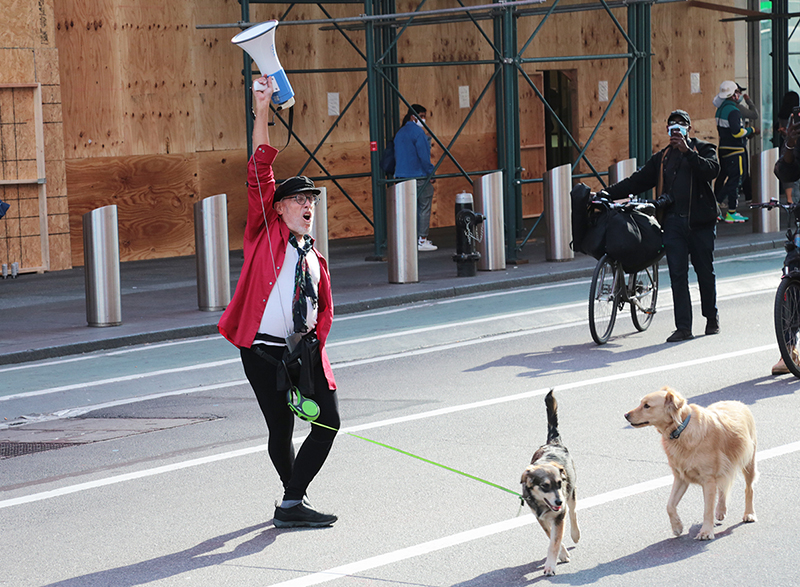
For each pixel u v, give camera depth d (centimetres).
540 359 1276
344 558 664
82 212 2369
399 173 2317
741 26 3453
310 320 727
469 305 1691
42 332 1502
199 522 748
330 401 731
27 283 2075
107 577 650
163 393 1184
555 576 622
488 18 2470
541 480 607
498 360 1281
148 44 2431
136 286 1981
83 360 1362
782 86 2989
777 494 756
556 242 2123
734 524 702
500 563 647
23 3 2180
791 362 1096
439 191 2945
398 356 1336
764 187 2425
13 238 2189
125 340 1449
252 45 725
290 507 726
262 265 727
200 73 2514
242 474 861
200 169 2531
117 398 1166
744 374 1144
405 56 2830
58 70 2248
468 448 903
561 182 2116
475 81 2983
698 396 1048
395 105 2575
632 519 717
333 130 2734
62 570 666
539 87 3125
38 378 1261
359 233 2811
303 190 723
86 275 1537
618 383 1126
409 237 1867
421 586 614
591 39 3159
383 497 783
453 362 1282
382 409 1055
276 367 726
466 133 2977
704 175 1320
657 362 1227
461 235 1931
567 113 3203
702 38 3362
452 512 745
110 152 2394
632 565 636
